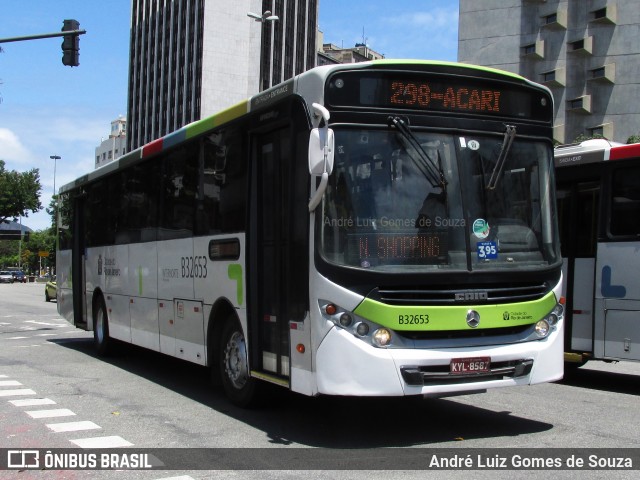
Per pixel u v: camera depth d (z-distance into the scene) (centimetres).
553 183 705
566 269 1035
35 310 2891
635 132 4838
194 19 8656
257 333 749
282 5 8812
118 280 1209
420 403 849
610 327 971
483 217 654
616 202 977
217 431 701
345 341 602
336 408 815
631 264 951
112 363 1223
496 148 673
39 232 11894
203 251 870
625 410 821
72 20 1820
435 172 644
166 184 1006
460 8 5447
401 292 611
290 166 670
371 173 630
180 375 1084
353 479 537
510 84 689
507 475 546
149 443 657
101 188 1324
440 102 658
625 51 4881
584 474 550
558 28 5091
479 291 632
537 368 654
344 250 617
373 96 641
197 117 8438
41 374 1093
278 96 705
